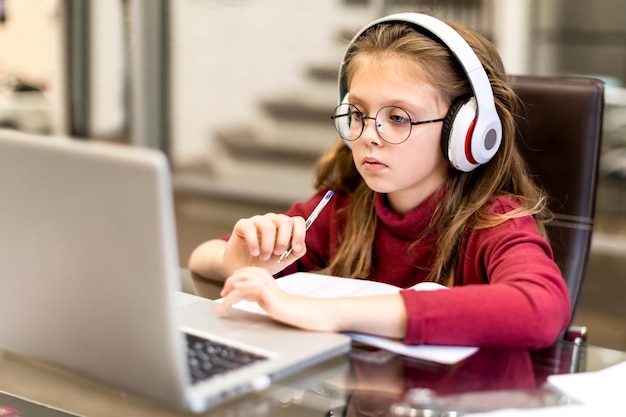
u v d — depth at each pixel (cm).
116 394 92
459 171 127
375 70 119
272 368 90
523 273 107
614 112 319
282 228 120
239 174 419
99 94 431
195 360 90
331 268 139
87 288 84
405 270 132
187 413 86
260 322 104
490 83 125
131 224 78
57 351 91
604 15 317
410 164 120
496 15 333
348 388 90
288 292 115
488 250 119
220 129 419
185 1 413
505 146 127
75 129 436
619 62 317
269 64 401
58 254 85
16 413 94
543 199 133
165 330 79
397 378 93
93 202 80
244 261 124
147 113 425
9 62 426
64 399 95
